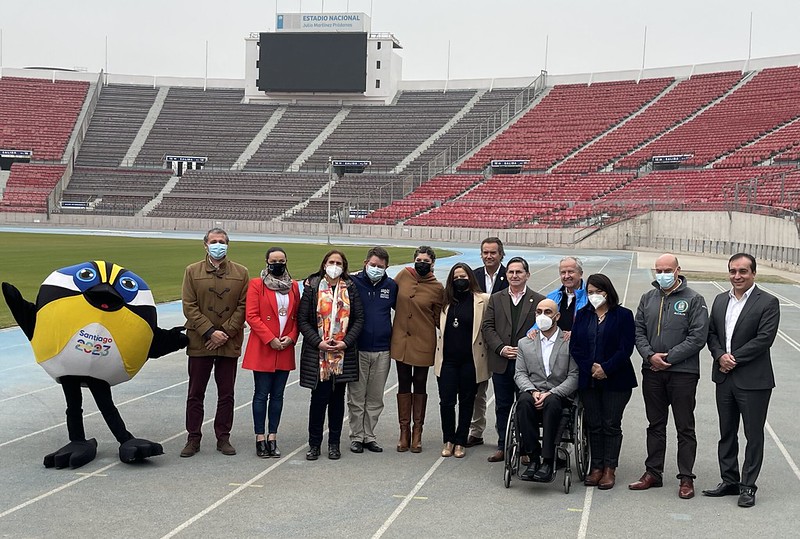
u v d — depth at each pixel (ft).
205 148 260.01
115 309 29.32
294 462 29.86
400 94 282.56
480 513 24.75
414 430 31.65
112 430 30.09
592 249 180.45
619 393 27.71
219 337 30.01
